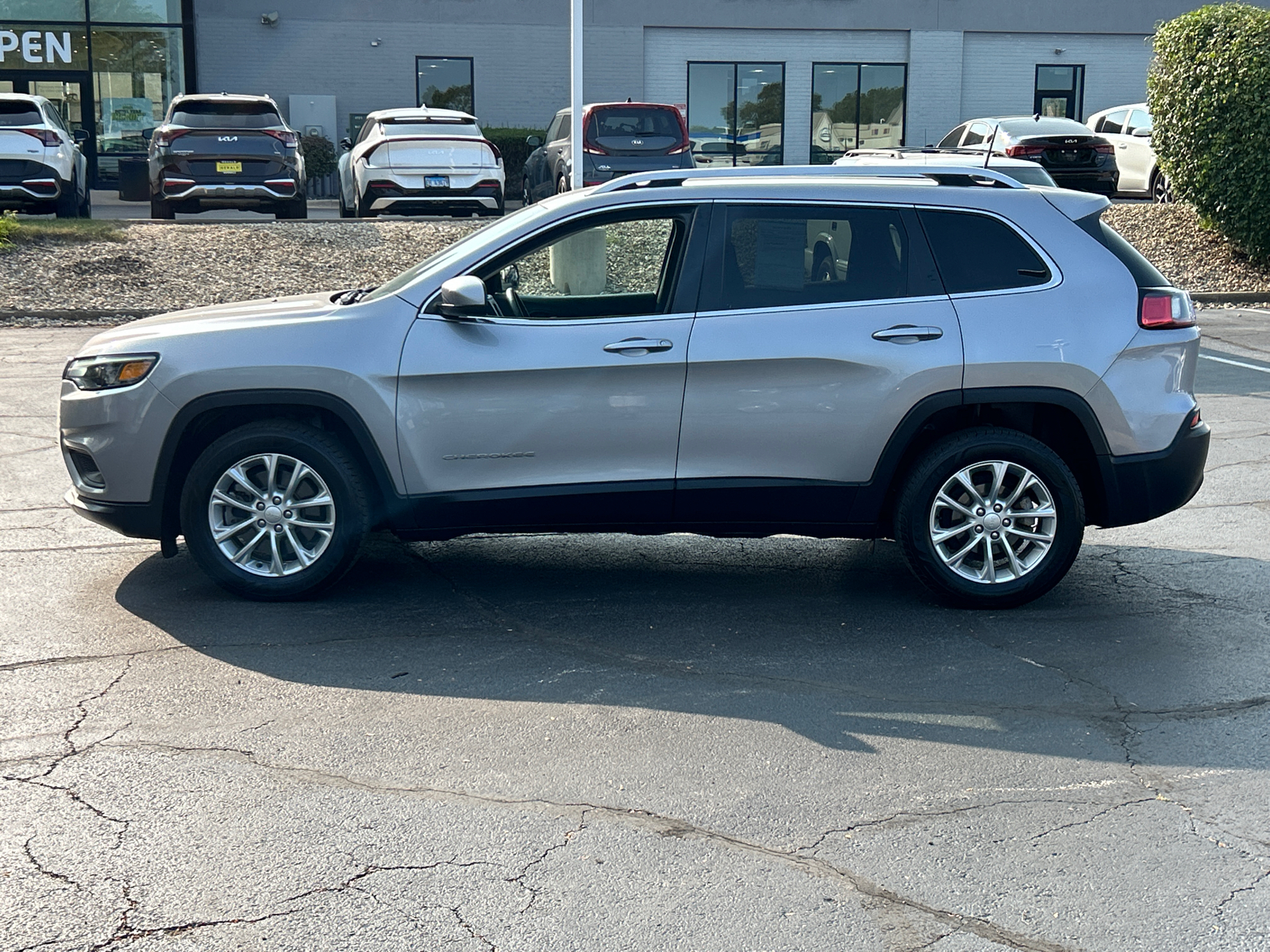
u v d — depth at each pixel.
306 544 5.94
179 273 15.69
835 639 5.47
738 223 5.70
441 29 30.70
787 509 5.74
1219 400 10.66
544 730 4.50
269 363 5.60
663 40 31.69
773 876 3.53
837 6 31.97
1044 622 5.70
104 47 29.56
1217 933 3.27
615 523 5.75
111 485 5.76
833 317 5.63
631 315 5.77
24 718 4.53
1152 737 4.47
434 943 3.20
